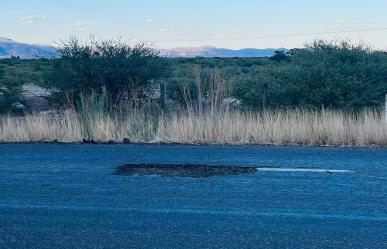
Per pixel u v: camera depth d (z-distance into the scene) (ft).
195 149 36.96
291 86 61.21
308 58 65.92
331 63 64.90
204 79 48.44
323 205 21.62
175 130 42.34
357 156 33.63
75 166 30.35
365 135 39.99
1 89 95.66
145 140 42.04
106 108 48.83
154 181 26.25
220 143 40.68
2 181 26.45
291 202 22.09
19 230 18.79
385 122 41.57
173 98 53.36
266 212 20.70
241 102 62.44
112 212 20.88
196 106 46.65
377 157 33.22
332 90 60.18
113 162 31.58
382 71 63.87
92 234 18.30
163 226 19.11
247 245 17.08
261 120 43.55
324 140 40.34
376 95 61.36
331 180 26.16
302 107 58.39
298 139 40.45
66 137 42.96
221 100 47.21
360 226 18.94
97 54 63.57
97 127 43.16
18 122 45.65
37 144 40.34
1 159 32.96
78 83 61.57
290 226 18.99
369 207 21.30
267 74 64.64
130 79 61.67
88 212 20.90
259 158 32.81
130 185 25.40
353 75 62.64
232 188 24.61
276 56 201.87
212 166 30.04
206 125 42.42
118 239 17.76
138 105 49.62
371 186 24.82
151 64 63.87
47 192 24.12
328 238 17.72
